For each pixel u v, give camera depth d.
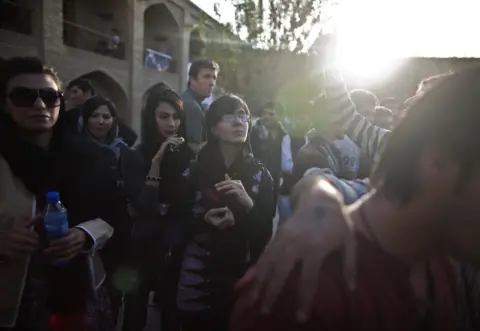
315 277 0.73
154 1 18.92
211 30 12.76
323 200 0.82
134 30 17.81
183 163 2.66
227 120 2.32
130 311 2.74
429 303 0.85
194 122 3.41
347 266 0.74
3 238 1.55
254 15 11.56
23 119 1.69
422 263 0.85
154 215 2.56
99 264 1.97
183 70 21.55
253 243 2.36
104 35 16.53
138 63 18.11
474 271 1.00
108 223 1.97
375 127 2.64
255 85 11.77
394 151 0.79
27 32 13.17
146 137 3.04
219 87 11.48
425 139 0.74
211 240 2.27
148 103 3.02
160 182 2.58
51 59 13.53
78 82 4.92
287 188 4.46
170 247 2.48
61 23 13.92
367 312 0.73
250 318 0.76
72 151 1.85
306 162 2.57
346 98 2.67
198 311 2.27
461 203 0.72
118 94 17.78
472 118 0.70
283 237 0.79
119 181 2.16
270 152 4.55
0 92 1.71
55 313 1.68
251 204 2.27
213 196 2.29
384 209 0.79
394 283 0.77
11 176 1.65
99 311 1.90
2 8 13.02
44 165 1.74
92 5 18.06
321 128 2.65
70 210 1.83
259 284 0.78
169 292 2.48
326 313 0.71
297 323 0.72
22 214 1.63
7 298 1.55
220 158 2.39
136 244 2.59
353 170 2.61
